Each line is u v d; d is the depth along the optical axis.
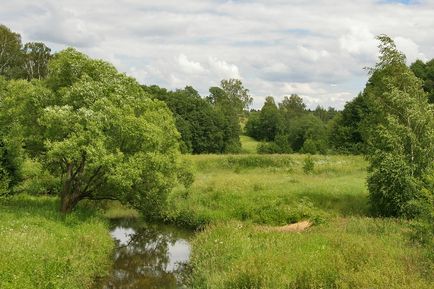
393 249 13.86
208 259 15.55
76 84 20.72
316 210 24.02
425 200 14.67
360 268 11.38
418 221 14.56
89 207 24.17
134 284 15.72
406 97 22.42
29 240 14.46
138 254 19.69
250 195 27.02
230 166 43.38
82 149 18.94
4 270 11.26
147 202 22.69
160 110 24.17
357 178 33.38
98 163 18.89
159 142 21.73
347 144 62.16
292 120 107.88
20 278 11.20
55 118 18.91
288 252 14.04
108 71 22.67
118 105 21.53
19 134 20.30
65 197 20.83
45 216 19.14
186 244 21.50
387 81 23.64
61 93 20.89
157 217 26.14
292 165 43.06
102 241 18.28
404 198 20.86
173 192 28.47
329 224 20.14
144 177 21.48
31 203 22.20
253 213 24.19
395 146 21.98
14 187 23.44
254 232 18.53
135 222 25.66
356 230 18.03
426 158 21.38
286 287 11.23
